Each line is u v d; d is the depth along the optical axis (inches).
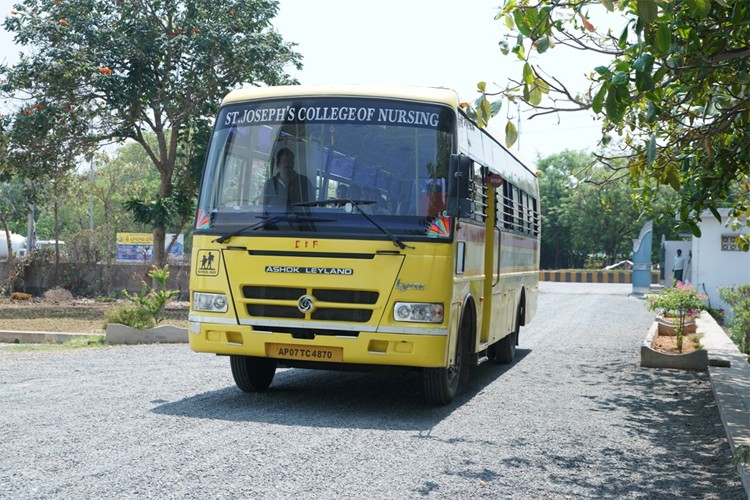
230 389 410.3
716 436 338.3
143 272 1294.3
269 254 345.1
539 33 237.1
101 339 661.9
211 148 370.3
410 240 337.1
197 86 1072.8
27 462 245.6
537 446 305.1
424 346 335.0
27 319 909.8
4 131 1058.1
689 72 262.5
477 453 287.0
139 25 1057.5
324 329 340.8
